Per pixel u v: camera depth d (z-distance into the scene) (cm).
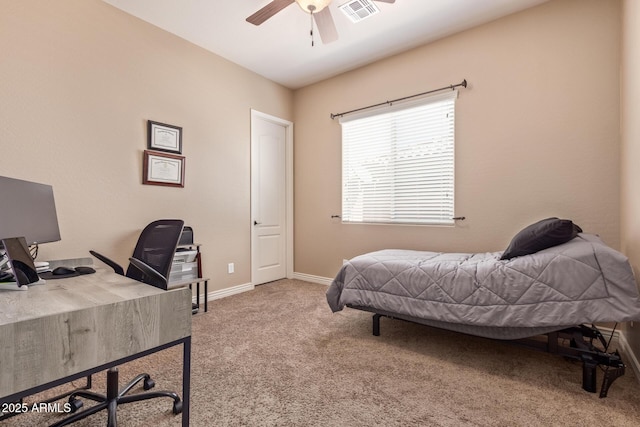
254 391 166
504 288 181
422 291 209
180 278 289
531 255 187
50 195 184
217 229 348
